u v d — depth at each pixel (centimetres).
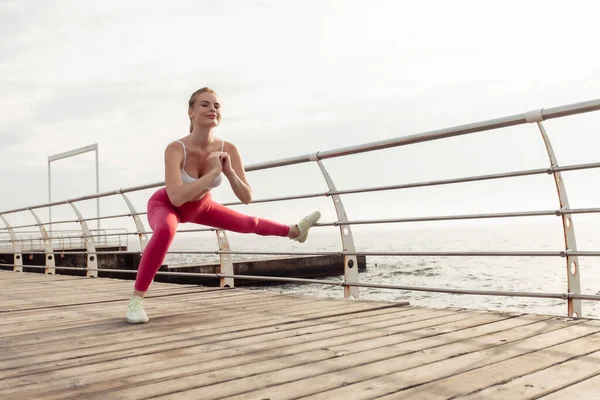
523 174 288
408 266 3172
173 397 167
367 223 367
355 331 260
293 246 8000
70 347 248
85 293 485
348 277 384
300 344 236
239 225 355
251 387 174
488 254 291
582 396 150
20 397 173
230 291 460
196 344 245
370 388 167
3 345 257
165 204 323
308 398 160
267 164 434
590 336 223
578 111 258
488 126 297
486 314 287
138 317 307
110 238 2344
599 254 251
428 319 283
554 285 2044
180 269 1961
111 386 182
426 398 154
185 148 309
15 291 520
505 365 185
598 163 256
